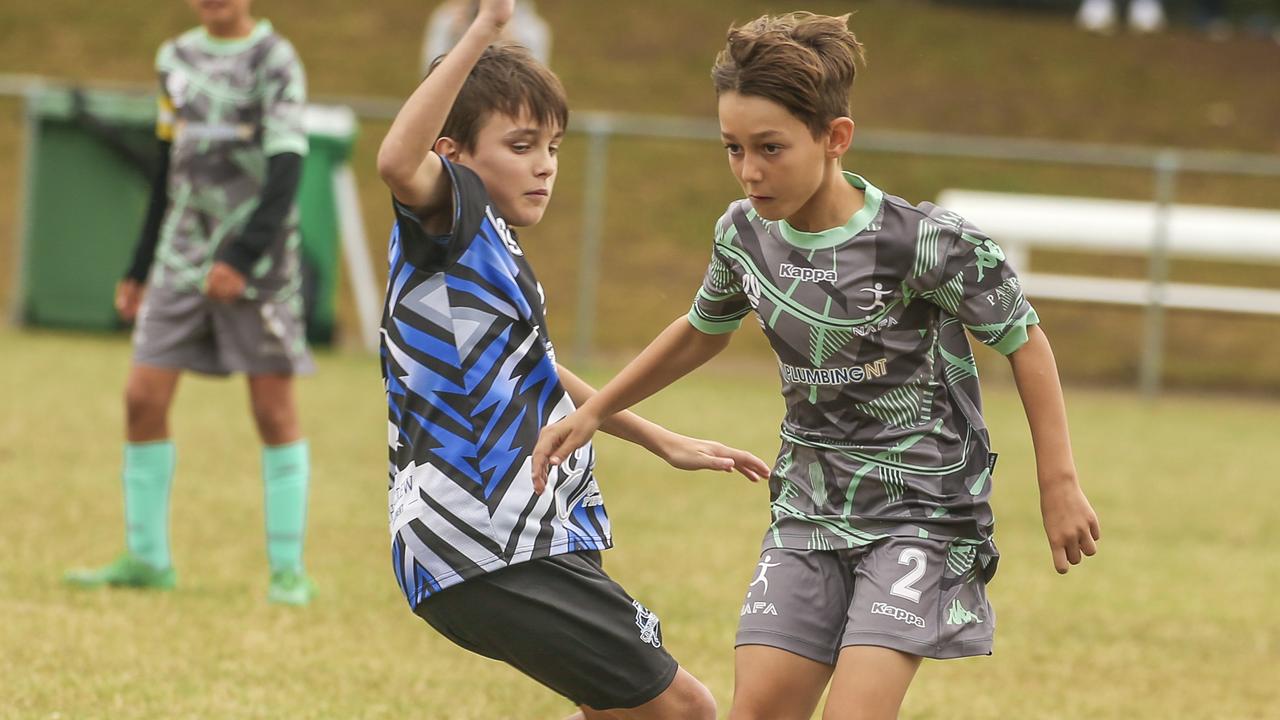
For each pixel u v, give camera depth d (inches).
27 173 1438.2
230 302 614.2
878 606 358.6
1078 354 1715.1
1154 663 604.1
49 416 1025.5
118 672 507.5
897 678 353.1
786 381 382.6
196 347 622.2
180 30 2539.4
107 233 1446.9
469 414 352.8
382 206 1930.4
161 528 627.8
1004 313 363.6
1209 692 565.6
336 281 1476.4
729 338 401.7
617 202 1975.9
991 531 379.6
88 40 2466.8
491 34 344.8
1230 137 2409.0
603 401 371.2
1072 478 361.7
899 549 365.4
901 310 367.9
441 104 342.6
